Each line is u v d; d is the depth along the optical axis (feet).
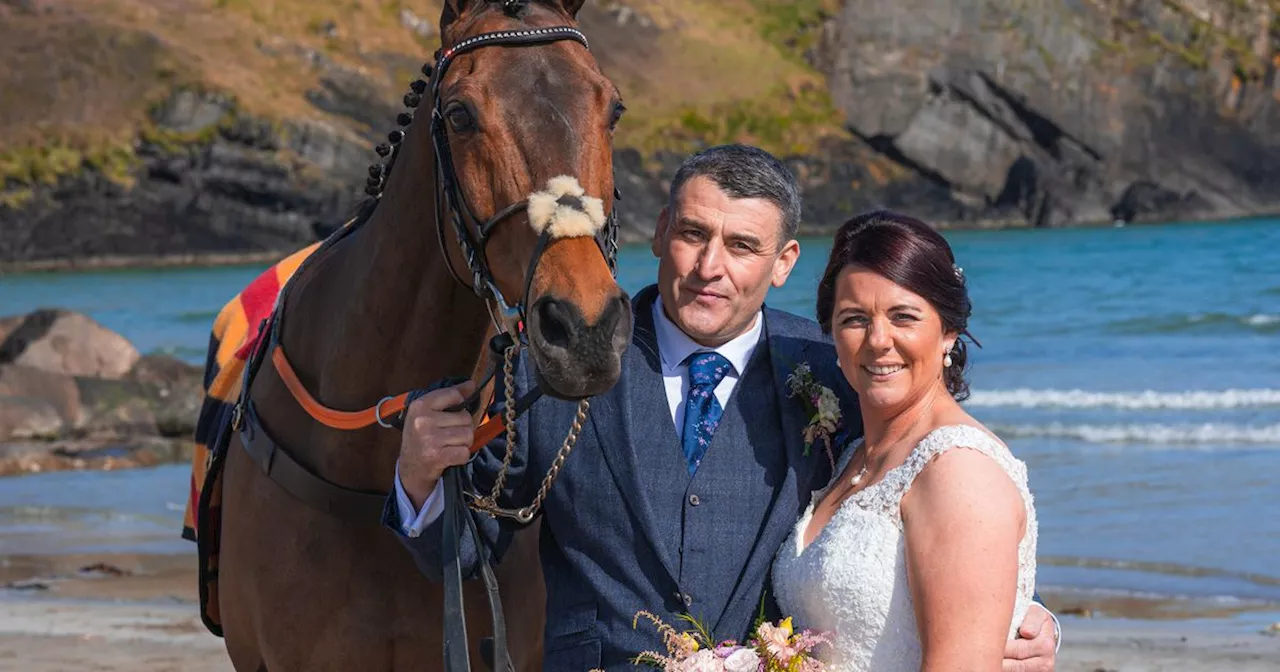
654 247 9.53
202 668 18.86
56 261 171.12
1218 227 186.19
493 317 8.07
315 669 9.58
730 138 201.98
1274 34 233.55
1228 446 39.91
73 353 50.93
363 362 8.98
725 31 222.48
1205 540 28.14
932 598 7.24
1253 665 18.97
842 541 7.79
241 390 10.43
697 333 9.02
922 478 7.57
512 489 9.23
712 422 9.12
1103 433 42.75
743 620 8.64
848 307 8.11
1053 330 80.02
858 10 217.77
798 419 9.05
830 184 204.85
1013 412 48.73
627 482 8.86
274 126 177.47
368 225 9.18
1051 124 211.82
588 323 6.96
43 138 174.40
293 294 10.06
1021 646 7.99
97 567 26.81
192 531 12.60
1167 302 92.12
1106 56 218.18
